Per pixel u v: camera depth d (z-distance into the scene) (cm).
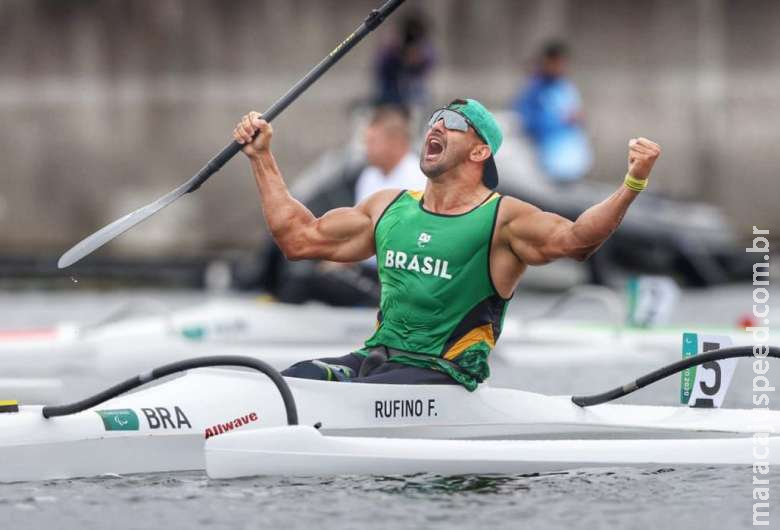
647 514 2236
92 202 9694
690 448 2594
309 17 9906
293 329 4650
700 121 9788
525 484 2428
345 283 4647
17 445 2409
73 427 2444
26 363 4488
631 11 9856
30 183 9700
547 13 9931
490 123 2638
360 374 2667
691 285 7131
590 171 9762
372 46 9806
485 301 2634
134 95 9856
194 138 9825
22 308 6297
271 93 9869
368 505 2255
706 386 2845
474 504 2278
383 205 2708
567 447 2545
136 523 2156
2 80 9844
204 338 4625
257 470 2398
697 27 9806
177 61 9906
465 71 9938
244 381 2553
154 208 2839
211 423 2506
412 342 2639
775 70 9775
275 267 5756
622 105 9825
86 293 7250
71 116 9806
